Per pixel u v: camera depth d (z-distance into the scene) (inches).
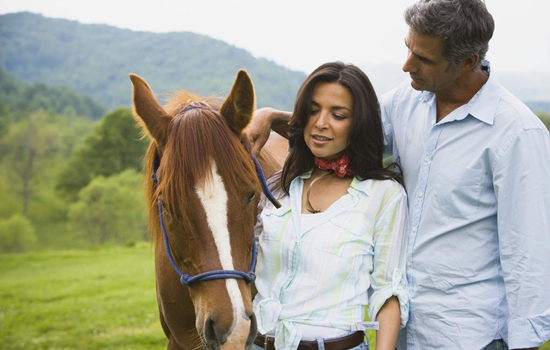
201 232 69.1
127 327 303.3
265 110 96.0
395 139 87.0
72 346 269.4
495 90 76.7
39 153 2003.0
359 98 78.4
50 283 549.3
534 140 71.8
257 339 76.8
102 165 2009.1
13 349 273.3
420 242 78.6
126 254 893.2
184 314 89.0
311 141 80.9
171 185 69.8
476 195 75.8
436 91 78.1
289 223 78.6
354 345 74.1
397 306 76.1
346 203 78.4
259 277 79.1
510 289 71.9
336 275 74.5
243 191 71.7
